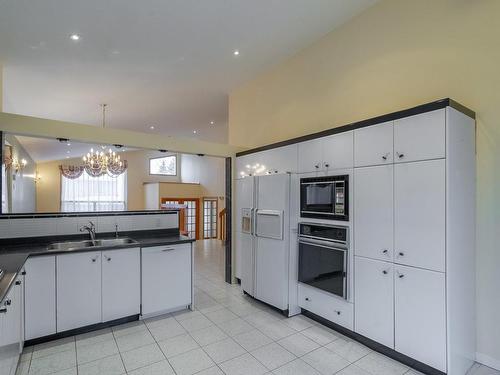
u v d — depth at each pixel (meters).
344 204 2.71
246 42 3.71
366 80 3.16
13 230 3.01
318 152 3.02
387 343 2.38
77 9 2.87
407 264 2.25
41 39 3.35
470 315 2.27
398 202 2.31
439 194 2.08
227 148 4.48
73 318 2.71
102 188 11.70
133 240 3.34
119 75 4.42
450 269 2.04
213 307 3.51
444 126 2.06
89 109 6.13
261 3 2.95
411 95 2.76
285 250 3.21
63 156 10.25
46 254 2.58
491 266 2.27
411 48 2.77
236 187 4.49
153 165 12.62
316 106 3.76
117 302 2.94
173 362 2.35
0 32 3.17
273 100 4.49
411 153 2.24
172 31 3.36
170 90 5.21
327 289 2.87
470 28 2.38
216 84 5.10
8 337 1.89
